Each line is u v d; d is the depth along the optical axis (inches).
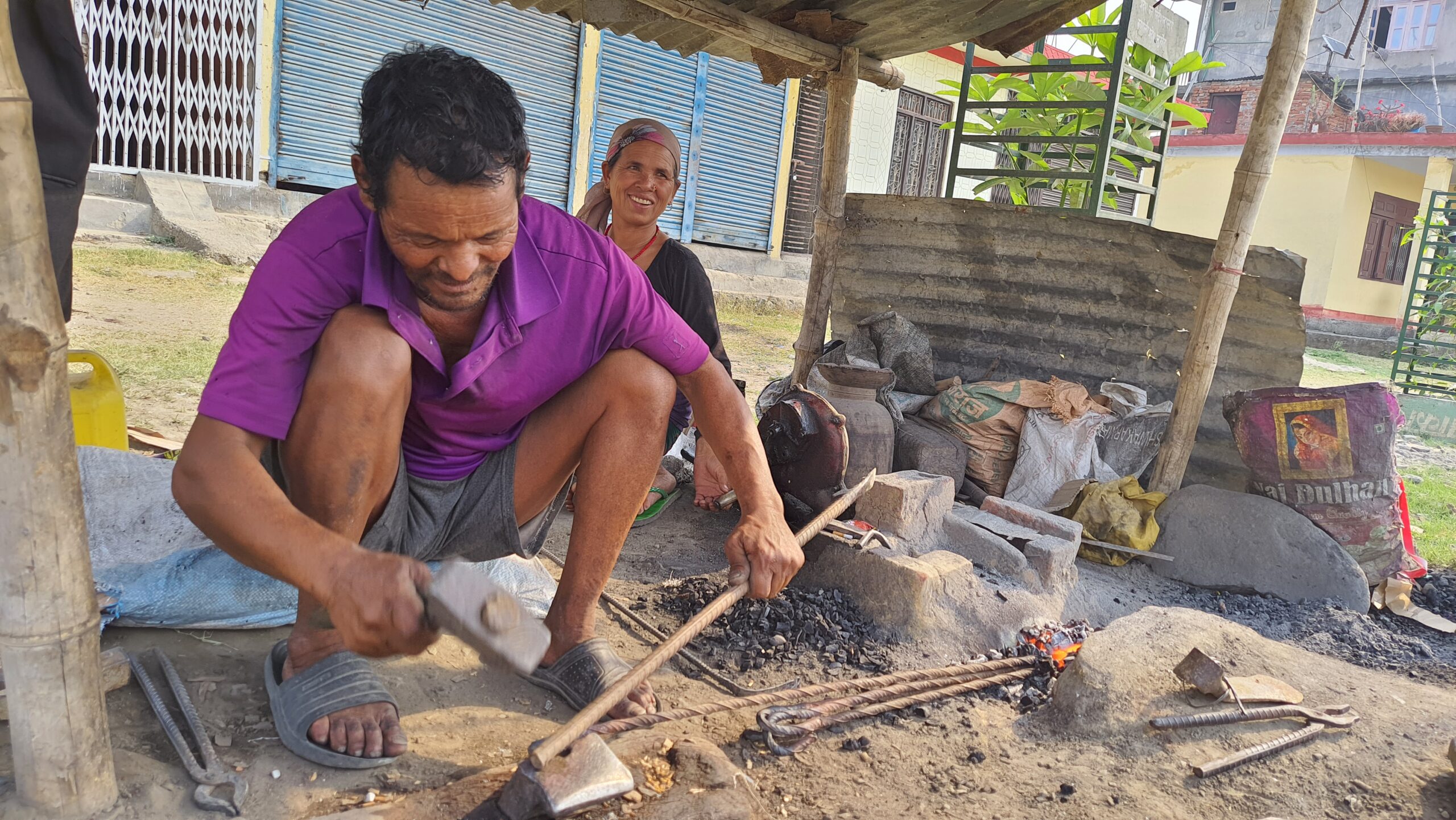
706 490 174.4
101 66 383.6
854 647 120.2
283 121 425.7
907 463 178.1
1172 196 772.6
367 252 76.6
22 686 65.8
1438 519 220.2
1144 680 104.6
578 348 88.4
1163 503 168.9
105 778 70.1
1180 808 88.1
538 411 93.9
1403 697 108.9
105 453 123.2
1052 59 259.6
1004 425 183.0
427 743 87.7
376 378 75.9
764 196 587.2
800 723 97.2
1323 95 892.0
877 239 216.8
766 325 464.4
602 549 95.3
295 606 106.1
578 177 510.3
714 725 97.7
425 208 65.9
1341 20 967.6
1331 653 137.2
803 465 146.8
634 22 189.5
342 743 81.6
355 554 63.4
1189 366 169.9
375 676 90.0
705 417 95.7
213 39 402.6
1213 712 100.0
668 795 79.3
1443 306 410.0
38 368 61.5
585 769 76.0
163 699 87.7
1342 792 90.2
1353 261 743.7
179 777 76.6
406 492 89.0
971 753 96.3
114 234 377.4
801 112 589.9
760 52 203.9
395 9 443.2
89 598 67.1
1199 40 984.3
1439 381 489.1
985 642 125.7
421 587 62.3
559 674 96.1
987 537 145.3
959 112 246.8
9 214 58.7
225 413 70.8
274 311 73.2
